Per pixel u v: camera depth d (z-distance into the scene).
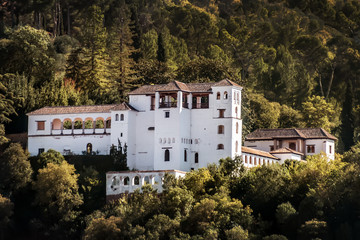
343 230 193.00
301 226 191.00
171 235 190.38
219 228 192.38
